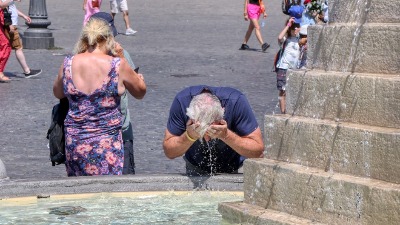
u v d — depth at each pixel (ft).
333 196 18.54
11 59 71.46
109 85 25.43
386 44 18.56
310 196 19.11
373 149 18.06
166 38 89.61
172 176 24.13
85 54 25.68
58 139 26.30
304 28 45.50
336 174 18.83
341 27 19.56
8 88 55.62
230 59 73.56
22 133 41.70
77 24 103.09
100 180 23.86
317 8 45.85
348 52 19.36
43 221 20.95
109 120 25.57
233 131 23.03
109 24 27.25
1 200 22.98
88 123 25.48
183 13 118.32
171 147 22.90
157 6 126.93
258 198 20.63
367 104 18.60
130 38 89.25
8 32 59.36
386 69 18.61
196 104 22.06
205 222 20.75
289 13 46.34
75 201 22.99
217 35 93.30
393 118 18.08
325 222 18.74
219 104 22.13
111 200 23.08
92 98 25.38
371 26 18.83
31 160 36.17
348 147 18.62
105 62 25.46
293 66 46.42
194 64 69.41
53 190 23.54
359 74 18.95
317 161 19.42
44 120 45.06
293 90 20.49
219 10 122.42
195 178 24.09
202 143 24.00
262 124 43.65
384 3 18.83
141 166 35.29
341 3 19.89
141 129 43.11
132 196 23.53
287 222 19.13
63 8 121.80
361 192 17.90
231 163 24.64
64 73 25.55
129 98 52.26
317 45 20.25
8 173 33.58
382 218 17.51
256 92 55.06
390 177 17.75
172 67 67.36
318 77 19.76
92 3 85.97
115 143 25.68
